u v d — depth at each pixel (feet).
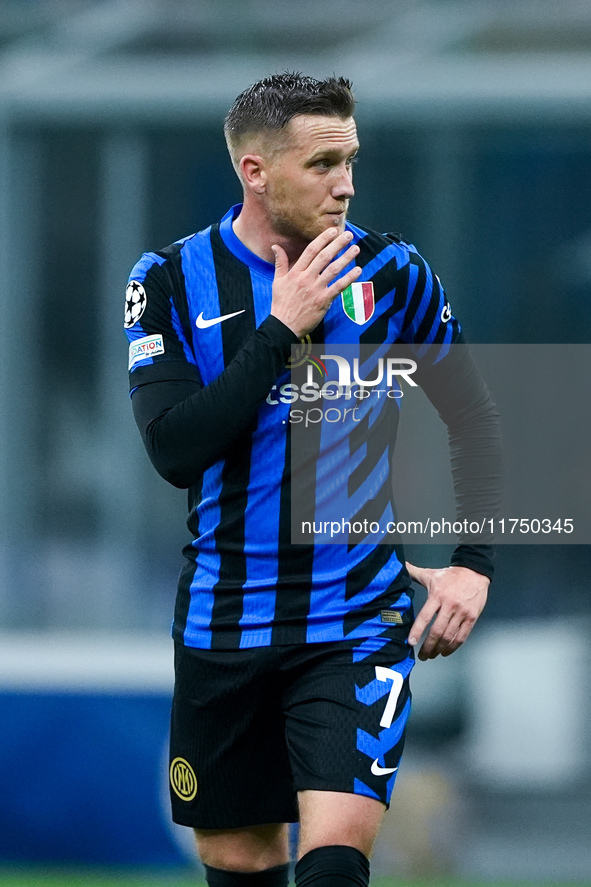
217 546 32.42
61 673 73.67
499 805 86.17
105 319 99.76
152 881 68.08
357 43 102.78
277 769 33.47
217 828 34.22
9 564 93.61
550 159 102.01
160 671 73.82
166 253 33.19
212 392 30.40
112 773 72.33
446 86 102.12
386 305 32.48
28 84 100.53
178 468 31.04
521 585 95.25
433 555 94.79
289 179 30.91
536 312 101.60
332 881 28.78
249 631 32.01
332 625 31.65
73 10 102.12
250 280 32.35
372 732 30.63
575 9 101.60
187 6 101.65
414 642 32.73
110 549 96.02
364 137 102.83
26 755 72.59
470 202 102.47
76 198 100.63
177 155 101.30
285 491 31.78
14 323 98.99
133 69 100.99
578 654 90.33
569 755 87.81
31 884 66.85
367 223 102.94
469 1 102.32
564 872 74.23
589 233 101.91
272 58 102.27
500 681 89.81
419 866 76.07
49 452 97.96
